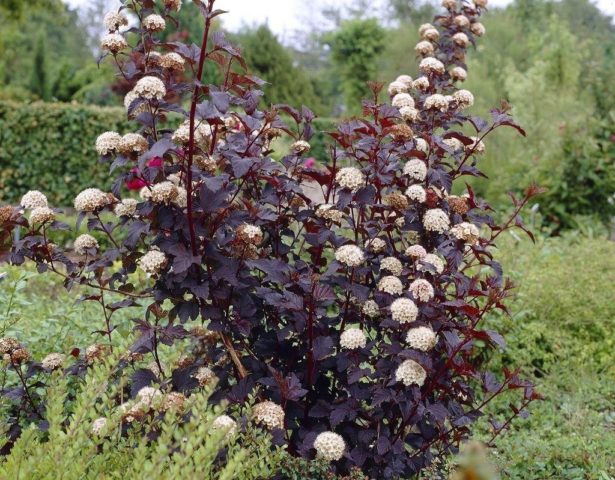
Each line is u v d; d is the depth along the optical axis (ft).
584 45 44.24
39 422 7.85
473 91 37.47
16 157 31.19
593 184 26.66
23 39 77.77
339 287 8.66
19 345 8.34
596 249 18.72
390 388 7.86
